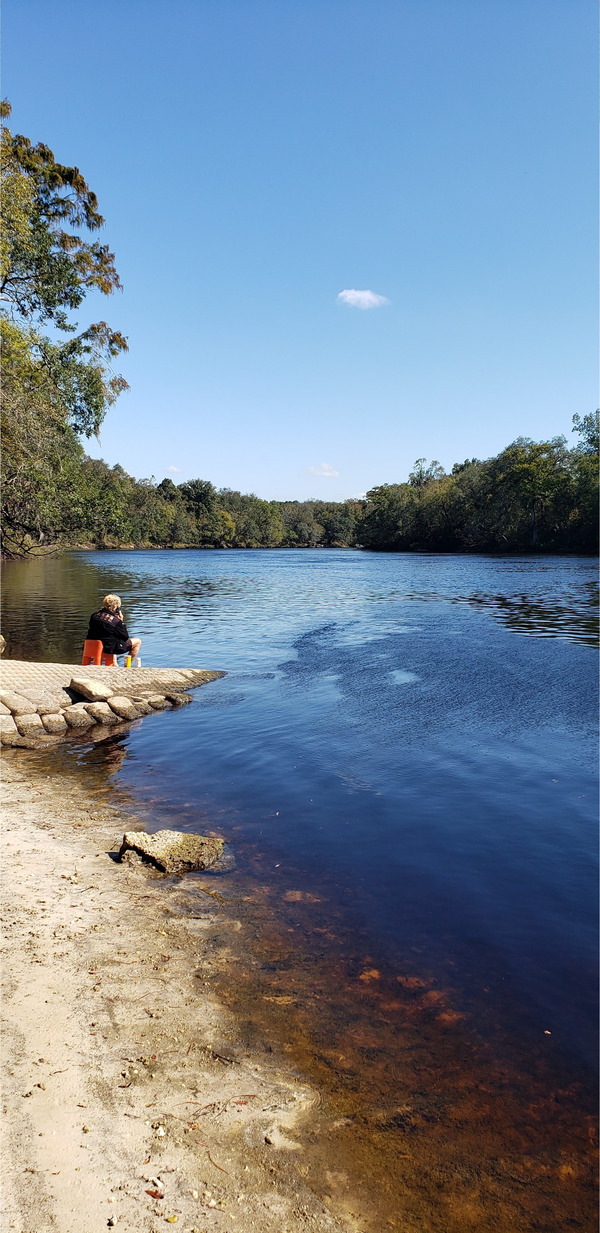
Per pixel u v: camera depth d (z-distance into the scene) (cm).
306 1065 321
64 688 1048
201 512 14062
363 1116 292
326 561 7325
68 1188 248
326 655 1498
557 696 1088
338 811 633
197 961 402
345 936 429
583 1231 242
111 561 7125
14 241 2148
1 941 417
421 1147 277
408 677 1253
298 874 513
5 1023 341
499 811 627
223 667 1374
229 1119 287
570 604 2595
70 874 513
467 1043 335
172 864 519
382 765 761
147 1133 277
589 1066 321
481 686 1167
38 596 2925
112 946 416
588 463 7531
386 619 2175
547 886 490
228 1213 243
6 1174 252
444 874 510
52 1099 292
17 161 2189
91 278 2455
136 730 941
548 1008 360
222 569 5609
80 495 2450
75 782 731
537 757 779
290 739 875
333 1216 245
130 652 1280
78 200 2427
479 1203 253
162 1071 313
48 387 2236
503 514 8375
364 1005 363
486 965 397
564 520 8062
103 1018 348
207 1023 347
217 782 721
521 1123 289
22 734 913
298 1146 275
